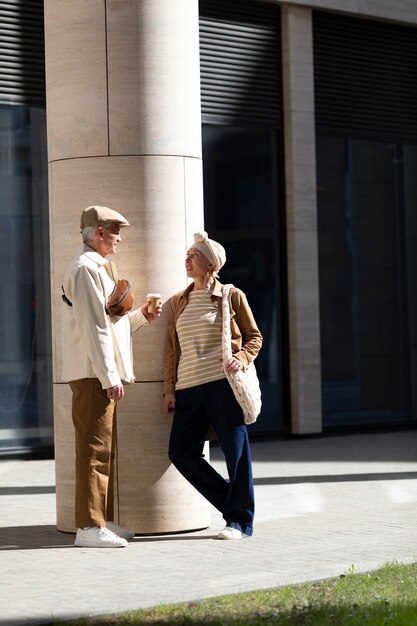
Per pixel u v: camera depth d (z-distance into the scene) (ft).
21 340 47.83
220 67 52.01
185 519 28.02
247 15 52.95
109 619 18.53
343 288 56.44
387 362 57.98
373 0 56.03
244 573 22.20
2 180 47.44
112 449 26.94
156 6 28.14
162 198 28.09
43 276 48.49
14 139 47.62
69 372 26.27
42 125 48.37
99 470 26.18
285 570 22.35
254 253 53.57
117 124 27.86
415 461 43.80
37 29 47.60
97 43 27.91
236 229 53.01
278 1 53.21
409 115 58.44
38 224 48.37
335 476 39.42
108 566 23.45
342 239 56.39
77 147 28.07
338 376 56.13
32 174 48.16
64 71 28.25
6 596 20.54
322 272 55.67
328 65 55.47
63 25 28.25
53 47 28.53
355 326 56.85
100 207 26.45
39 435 48.14
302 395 54.19
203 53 51.39
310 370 54.44
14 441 47.44
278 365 54.29
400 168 58.44
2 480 40.42
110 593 20.56
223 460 45.32
